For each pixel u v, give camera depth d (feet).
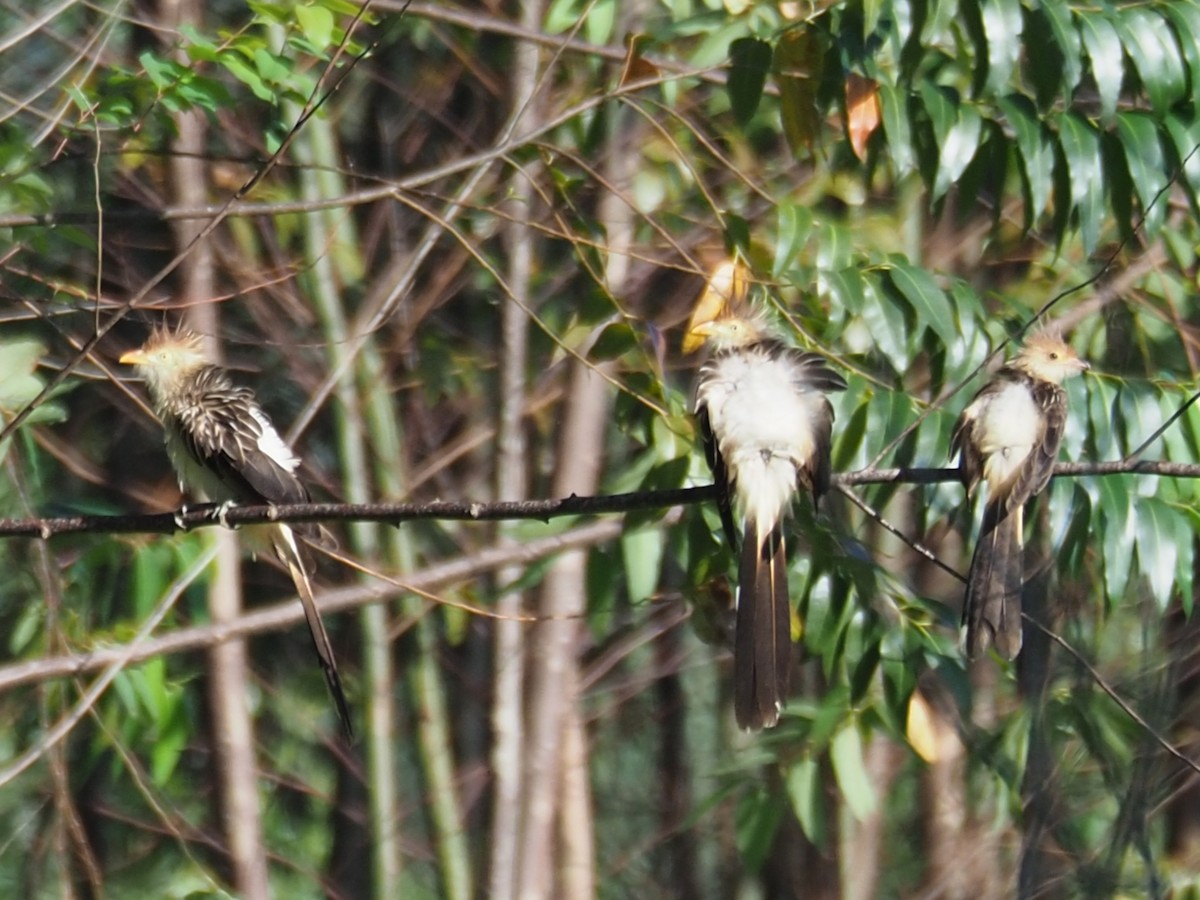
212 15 47.14
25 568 40.06
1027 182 34.04
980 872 45.09
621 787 54.54
